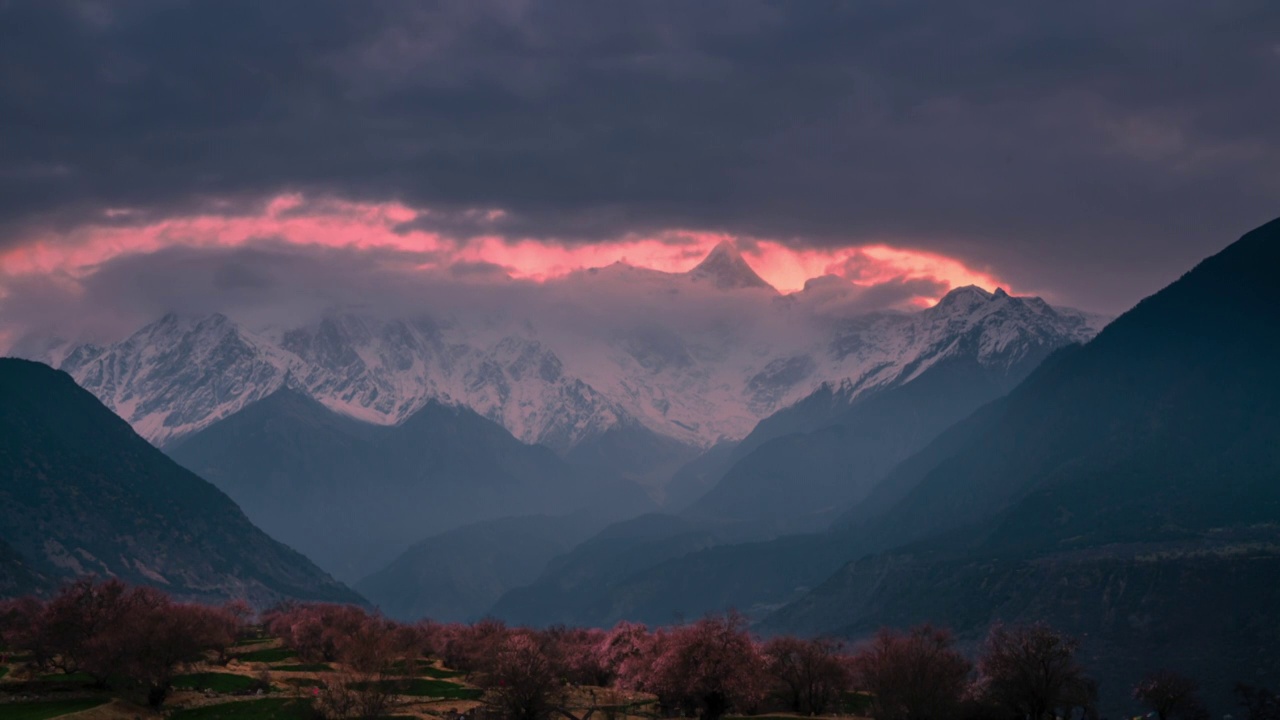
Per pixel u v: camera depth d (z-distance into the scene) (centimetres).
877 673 18200
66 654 18888
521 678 16375
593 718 17038
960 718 17600
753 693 17288
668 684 17262
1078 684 18175
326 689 18138
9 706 16700
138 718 16675
